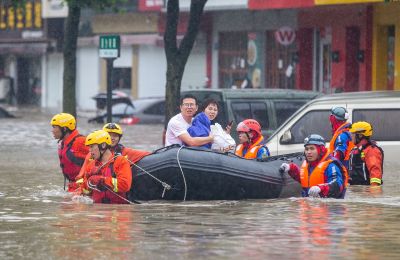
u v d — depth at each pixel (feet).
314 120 104.37
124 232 65.26
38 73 329.93
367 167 95.09
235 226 68.28
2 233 64.85
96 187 82.43
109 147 82.74
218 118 120.88
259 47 243.40
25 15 326.03
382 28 203.10
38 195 89.15
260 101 122.62
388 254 57.41
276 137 104.37
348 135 91.35
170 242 61.05
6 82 334.24
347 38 212.84
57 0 317.63
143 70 291.17
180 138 89.15
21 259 55.52
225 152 86.58
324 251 58.18
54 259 55.47
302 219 71.97
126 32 291.99
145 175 84.58
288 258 55.83
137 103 222.28
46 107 319.68
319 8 217.15
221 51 256.93
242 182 85.35
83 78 307.99
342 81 213.87
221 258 55.72
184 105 89.61
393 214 74.90
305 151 84.23
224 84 256.73
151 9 265.95
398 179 99.66
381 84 204.13
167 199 85.35
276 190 86.48
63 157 90.33
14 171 114.21
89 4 172.76
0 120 236.63
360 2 195.11
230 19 251.39
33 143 162.71
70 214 74.79
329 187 83.35
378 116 104.78
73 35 173.68
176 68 151.53
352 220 71.46
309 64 228.02
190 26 151.23
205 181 84.79
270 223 69.77
